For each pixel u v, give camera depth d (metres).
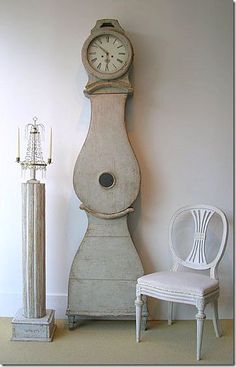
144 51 2.93
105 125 2.76
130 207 2.75
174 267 2.75
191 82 2.92
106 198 2.74
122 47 2.78
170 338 2.56
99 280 2.71
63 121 2.95
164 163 2.93
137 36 2.93
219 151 2.93
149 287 2.43
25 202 2.55
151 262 2.92
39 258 2.55
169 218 2.93
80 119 2.95
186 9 2.92
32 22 2.96
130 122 2.93
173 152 2.93
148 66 2.93
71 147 2.95
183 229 2.93
